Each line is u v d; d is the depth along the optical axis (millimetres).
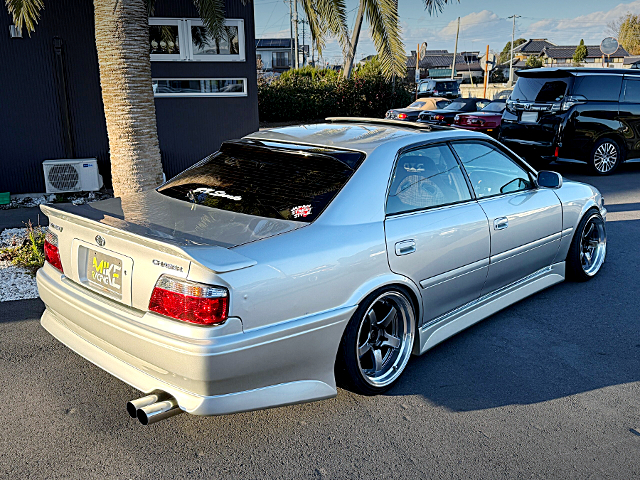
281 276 2523
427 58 100250
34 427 2814
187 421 2896
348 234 2852
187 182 3457
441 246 3334
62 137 9266
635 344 3822
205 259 2277
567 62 100250
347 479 2463
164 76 9570
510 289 4246
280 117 22125
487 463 2576
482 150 3947
